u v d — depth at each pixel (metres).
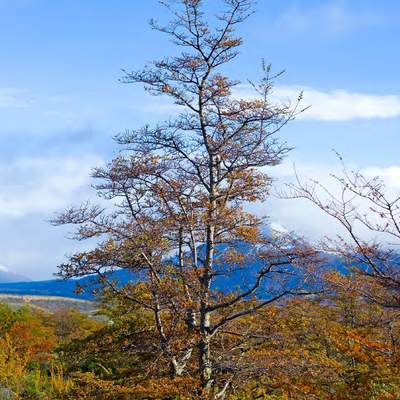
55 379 23.94
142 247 17.44
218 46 18.42
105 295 18.31
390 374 13.18
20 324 39.16
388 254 7.20
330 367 15.95
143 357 18.36
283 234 9.48
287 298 17.03
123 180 18.45
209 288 17.84
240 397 18.06
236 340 18.77
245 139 18.12
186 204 18.44
